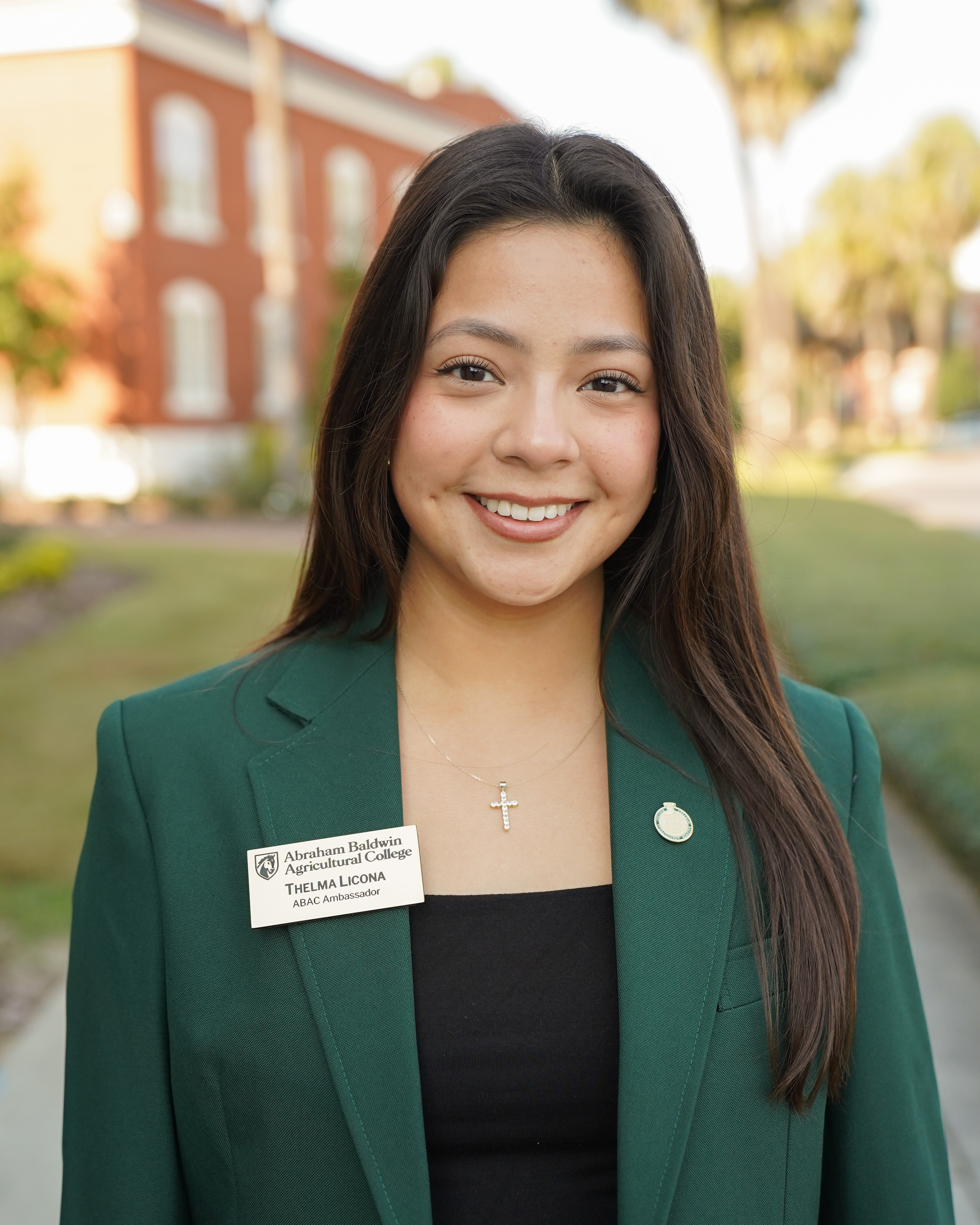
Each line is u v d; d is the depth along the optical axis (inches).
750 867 46.6
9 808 183.0
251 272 768.3
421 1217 41.7
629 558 51.6
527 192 42.4
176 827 46.8
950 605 298.7
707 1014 44.4
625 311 43.7
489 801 48.2
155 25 678.5
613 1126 44.6
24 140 689.0
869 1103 46.9
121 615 339.0
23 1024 123.4
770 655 50.8
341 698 49.7
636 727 49.4
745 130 883.4
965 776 172.7
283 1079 43.6
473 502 44.7
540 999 44.7
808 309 1654.8
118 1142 45.3
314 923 44.6
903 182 1494.8
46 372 635.5
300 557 54.5
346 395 48.1
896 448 1267.2
